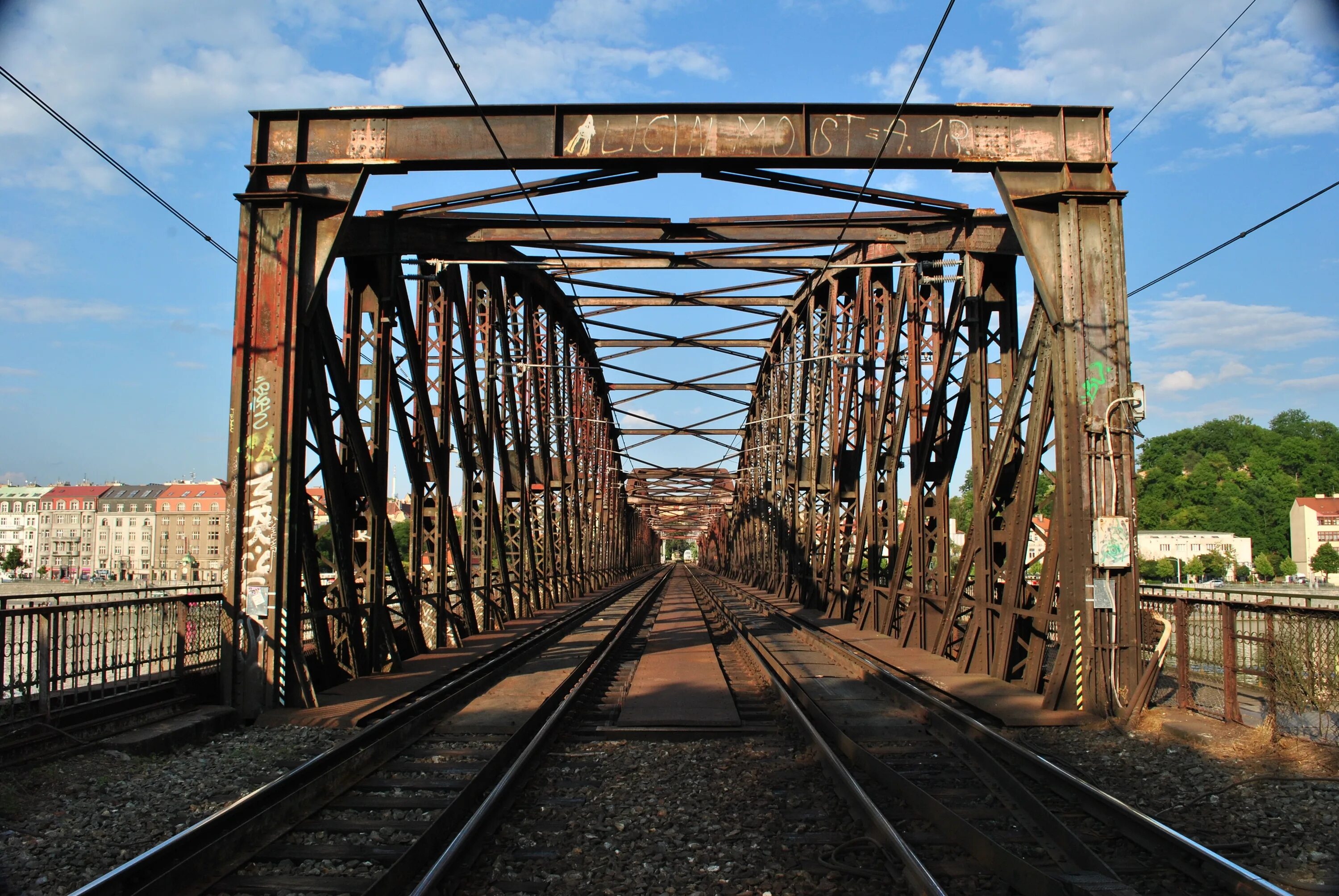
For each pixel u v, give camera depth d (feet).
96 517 344.69
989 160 36.86
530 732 31.68
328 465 38.83
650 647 60.59
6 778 23.66
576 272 54.24
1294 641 28.68
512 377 79.10
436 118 37.70
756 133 37.63
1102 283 36.01
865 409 66.64
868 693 40.11
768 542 127.54
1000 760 27.30
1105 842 20.13
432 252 48.01
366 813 22.02
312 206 37.45
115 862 18.66
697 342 108.99
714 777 25.46
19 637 26.02
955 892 17.38
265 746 29.25
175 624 32.83
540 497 93.97
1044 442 37.45
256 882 17.70
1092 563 34.04
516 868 18.66
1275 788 23.62
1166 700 36.22
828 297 82.79
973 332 45.93
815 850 19.49
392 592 54.49
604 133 37.60
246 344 35.91
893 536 59.88
